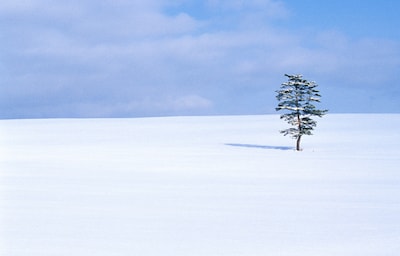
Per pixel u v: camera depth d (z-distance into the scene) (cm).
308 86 4178
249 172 2325
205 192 1650
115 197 1534
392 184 1855
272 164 2755
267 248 928
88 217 1209
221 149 4106
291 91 4197
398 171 2345
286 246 942
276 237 1012
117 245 948
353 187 1773
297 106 4134
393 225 1119
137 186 1809
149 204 1400
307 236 1019
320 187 1770
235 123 8119
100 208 1334
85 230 1070
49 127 7831
